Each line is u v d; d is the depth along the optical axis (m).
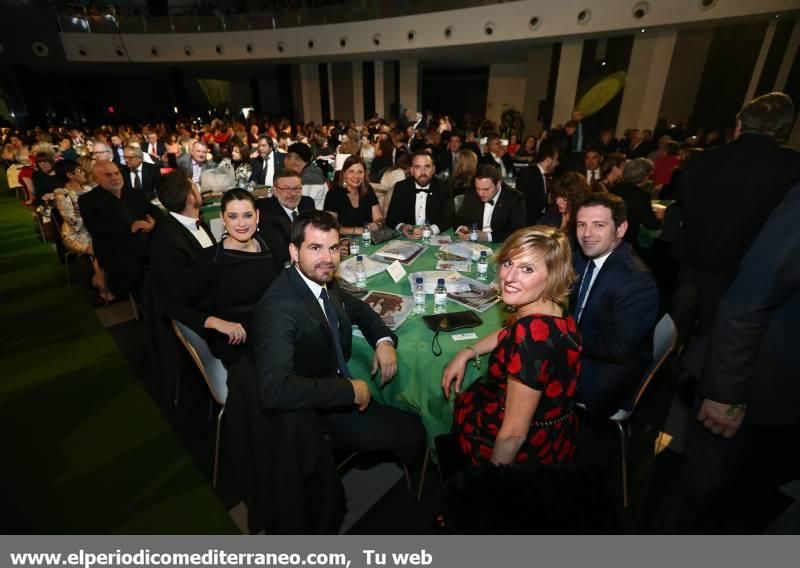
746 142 1.95
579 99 10.97
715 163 2.06
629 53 9.98
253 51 14.18
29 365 2.93
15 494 1.91
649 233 3.79
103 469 2.06
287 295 1.55
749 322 0.99
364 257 2.54
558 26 9.70
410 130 10.17
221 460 2.12
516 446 1.20
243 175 5.96
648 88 9.93
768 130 1.90
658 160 5.37
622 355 1.67
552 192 2.86
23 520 1.78
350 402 1.53
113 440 2.25
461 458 1.54
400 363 1.69
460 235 2.98
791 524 0.69
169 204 2.37
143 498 1.89
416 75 14.48
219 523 1.76
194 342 1.81
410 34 11.77
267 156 5.88
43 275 4.57
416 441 1.75
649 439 2.23
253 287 2.12
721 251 2.09
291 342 1.48
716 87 9.14
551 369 1.20
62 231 3.80
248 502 1.84
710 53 9.02
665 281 3.72
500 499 0.91
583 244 1.80
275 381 1.36
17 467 2.07
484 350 1.64
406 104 15.04
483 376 1.68
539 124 12.01
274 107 23.03
